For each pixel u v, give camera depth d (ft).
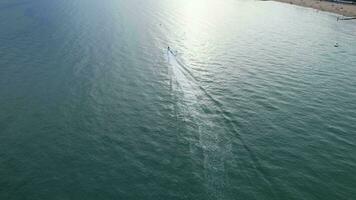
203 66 213.05
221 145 133.18
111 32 275.18
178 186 112.37
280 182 115.24
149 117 152.35
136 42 253.24
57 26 285.64
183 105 163.22
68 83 181.68
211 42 266.16
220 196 108.17
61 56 217.77
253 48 255.91
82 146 132.98
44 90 173.99
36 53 221.46
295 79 199.52
